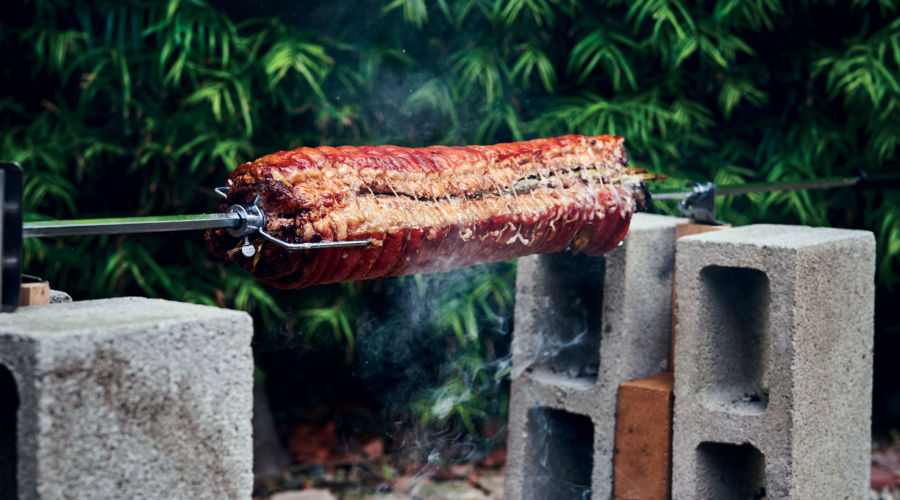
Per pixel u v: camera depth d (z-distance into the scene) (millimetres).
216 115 3410
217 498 1463
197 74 3574
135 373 1348
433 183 1874
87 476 1308
